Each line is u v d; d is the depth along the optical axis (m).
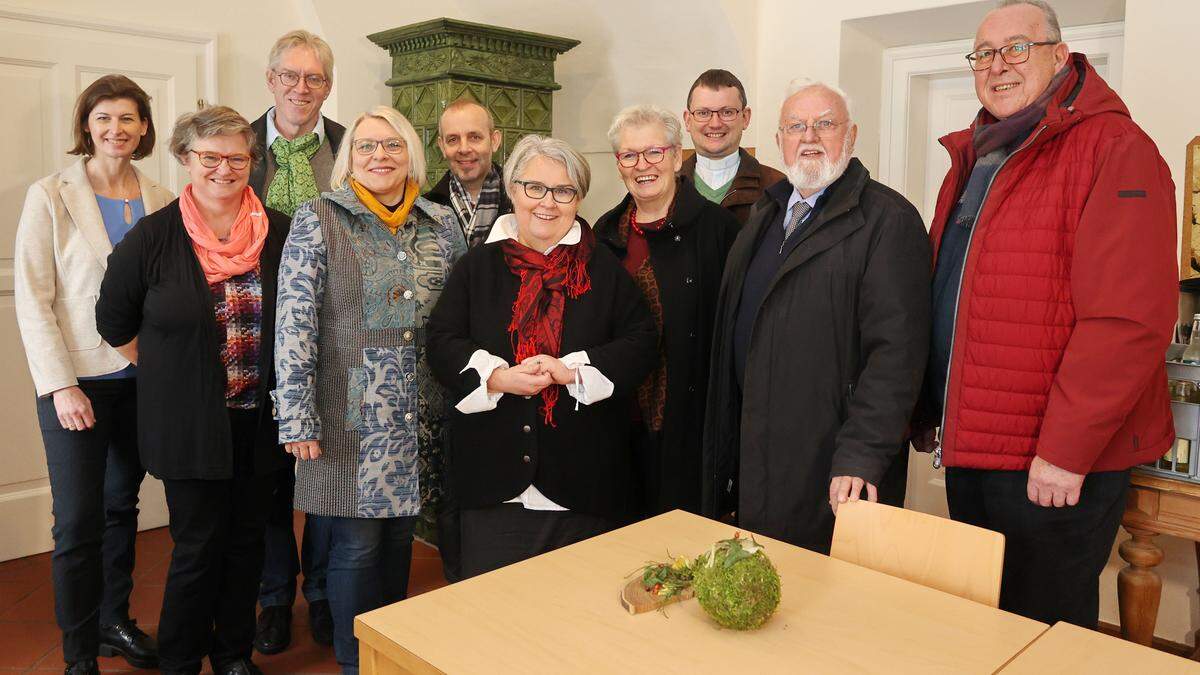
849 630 1.60
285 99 3.27
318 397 2.48
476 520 2.51
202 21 4.17
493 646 1.54
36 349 2.69
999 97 2.21
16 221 3.73
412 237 2.63
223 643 2.75
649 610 1.67
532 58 4.34
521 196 2.48
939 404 2.36
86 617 2.77
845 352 2.30
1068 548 2.15
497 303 2.51
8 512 3.80
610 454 2.52
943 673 1.45
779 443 2.35
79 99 2.88
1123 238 1.97
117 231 2.94
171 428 2.48
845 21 3.74
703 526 2.12
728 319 2.52
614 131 2.75
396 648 1.56
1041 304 2.09
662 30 4.27
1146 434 2.12
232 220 2.62
